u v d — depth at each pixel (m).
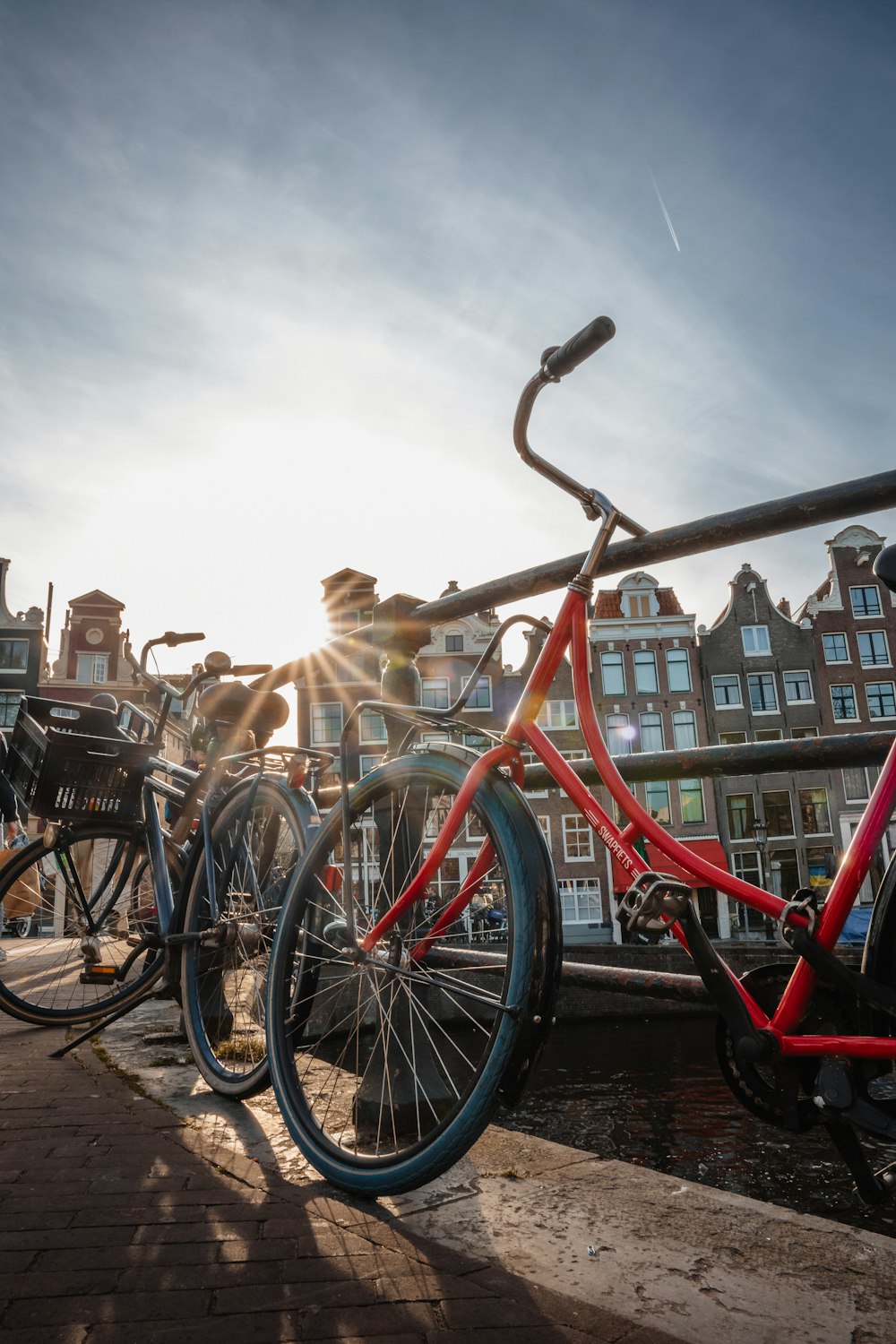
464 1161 1.67
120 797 3.05
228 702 2.70
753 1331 1.01
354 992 1.85
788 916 1.19
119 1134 1.87
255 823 2.46
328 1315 1.07
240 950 2.29
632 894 1.30
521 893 1.40
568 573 1.92
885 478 1.48
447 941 1.76
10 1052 2.80
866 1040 1.11
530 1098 9.90
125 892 3.07
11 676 25.77
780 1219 1.35
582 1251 1.25
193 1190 1.52
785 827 26.61
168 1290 1.14
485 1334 1.02
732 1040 1.25
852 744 1.75
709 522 1.67
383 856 1.93
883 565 1.13
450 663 26.39
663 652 27.70
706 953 1.28
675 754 1.94
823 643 28.02
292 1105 1.70
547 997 1.34
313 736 24.84
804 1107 1.19
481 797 1.53
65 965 3.18
